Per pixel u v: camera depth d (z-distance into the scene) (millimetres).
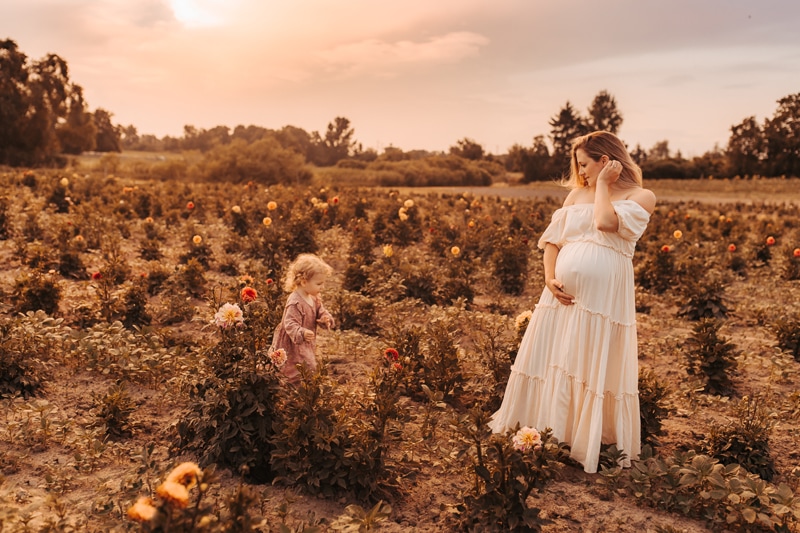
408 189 44562
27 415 4391
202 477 2260
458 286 8992
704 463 3600
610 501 3658
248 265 9195
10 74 52625
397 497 3693
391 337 5762
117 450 4008
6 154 50531
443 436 4492
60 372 5402
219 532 2324
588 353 3930
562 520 3461
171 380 5098
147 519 2129
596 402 3883
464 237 13172
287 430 3549
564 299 3965
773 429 5008
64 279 9133
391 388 4043
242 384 3773
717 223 18953
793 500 3369
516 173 77375
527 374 4164
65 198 16391
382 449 3697
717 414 5398
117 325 5980
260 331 4090
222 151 39469
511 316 8516
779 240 16312
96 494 3359
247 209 15500
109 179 24688
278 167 39031
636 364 4082
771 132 70562
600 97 77062
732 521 3363
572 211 4109
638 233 3932
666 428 5000
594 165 4055
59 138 62844
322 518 3234
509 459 3176
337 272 10820
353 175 50031
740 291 10617
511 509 3178
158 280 8750
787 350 6645
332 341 6668
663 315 8961
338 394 4781
